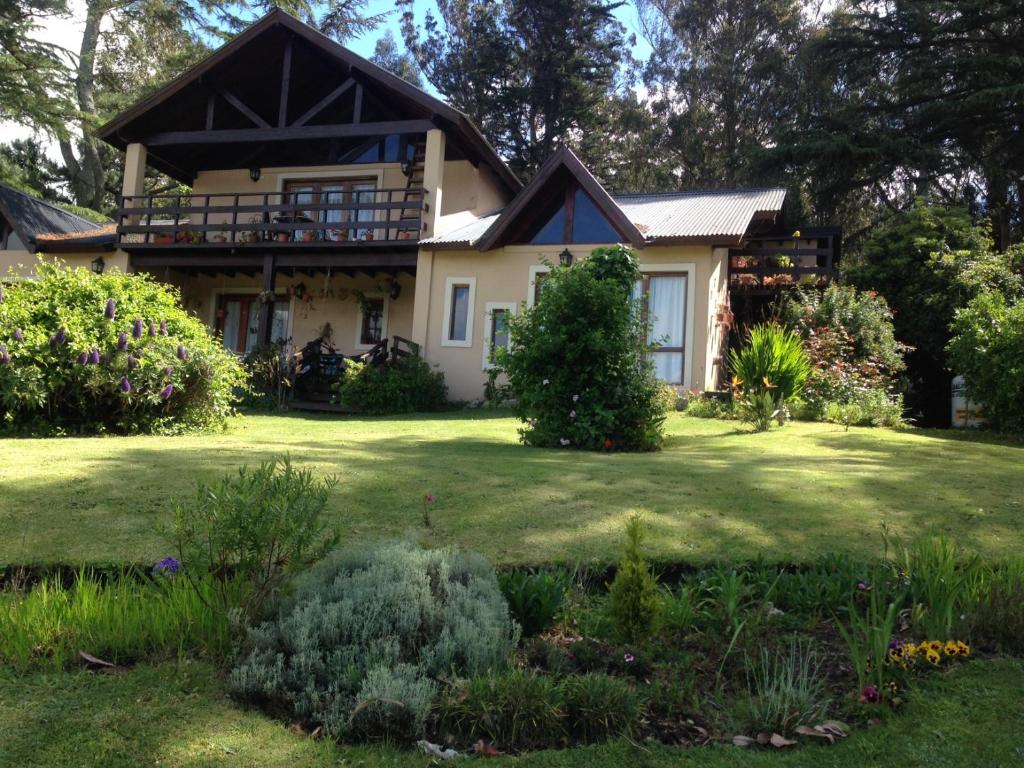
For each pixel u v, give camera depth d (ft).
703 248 50.62
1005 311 41.24
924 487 21.85
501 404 54.49
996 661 11.07
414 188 63.05
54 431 30.30
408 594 10.92
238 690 9.82
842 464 26.07
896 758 8.73
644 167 126.93
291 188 69.82
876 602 12.44
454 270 57.41
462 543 15.87
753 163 96.43
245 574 11.75
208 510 11.84
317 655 10.01
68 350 30.45
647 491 20.33
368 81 62.49
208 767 8.30
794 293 57.67
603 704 9.50
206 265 63.72
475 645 10.36
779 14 120.06
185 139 63.46
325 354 60.34
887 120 96.17
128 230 64.13
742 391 41.52
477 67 122.72
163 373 32.73
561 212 55.67
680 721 9.66
